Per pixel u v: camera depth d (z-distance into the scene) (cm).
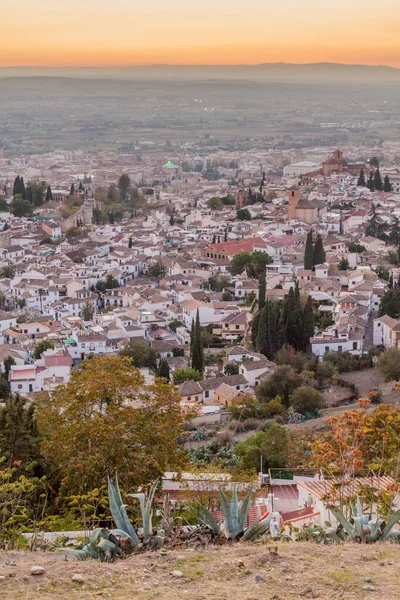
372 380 17150
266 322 19000
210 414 14875
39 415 8244
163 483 7281
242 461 10425
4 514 5284
